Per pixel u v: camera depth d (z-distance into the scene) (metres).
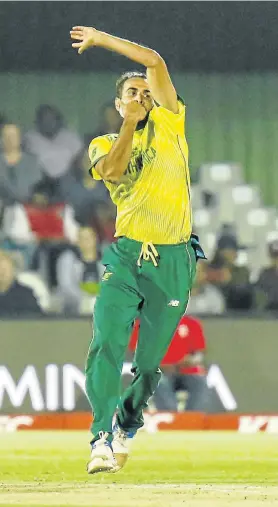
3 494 17.77
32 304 35.12
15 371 32.88
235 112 37.59
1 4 36.75
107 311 17.83
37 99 37.94
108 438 17.58
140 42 36.88
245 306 36.59
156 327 18.27
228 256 37.44
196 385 32.03
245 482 19.38
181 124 18.30
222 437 28.48
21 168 38.09
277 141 37.75
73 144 38.19
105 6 36.75
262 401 32.91
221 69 37.31
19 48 37.25
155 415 30.98
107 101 37.97
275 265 36.97
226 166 37.94
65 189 38.16
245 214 38.06
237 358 33.09
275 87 37.44
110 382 17.64
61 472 20.78
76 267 37.09
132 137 17.53
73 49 37.38
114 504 16.56
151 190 17.98
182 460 22.86
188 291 18.45
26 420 31.58
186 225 18.28
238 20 36.84
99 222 37.94
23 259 37.16
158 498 17.23
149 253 17.92
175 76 37.31
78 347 33.06
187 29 36.88
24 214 37.72
